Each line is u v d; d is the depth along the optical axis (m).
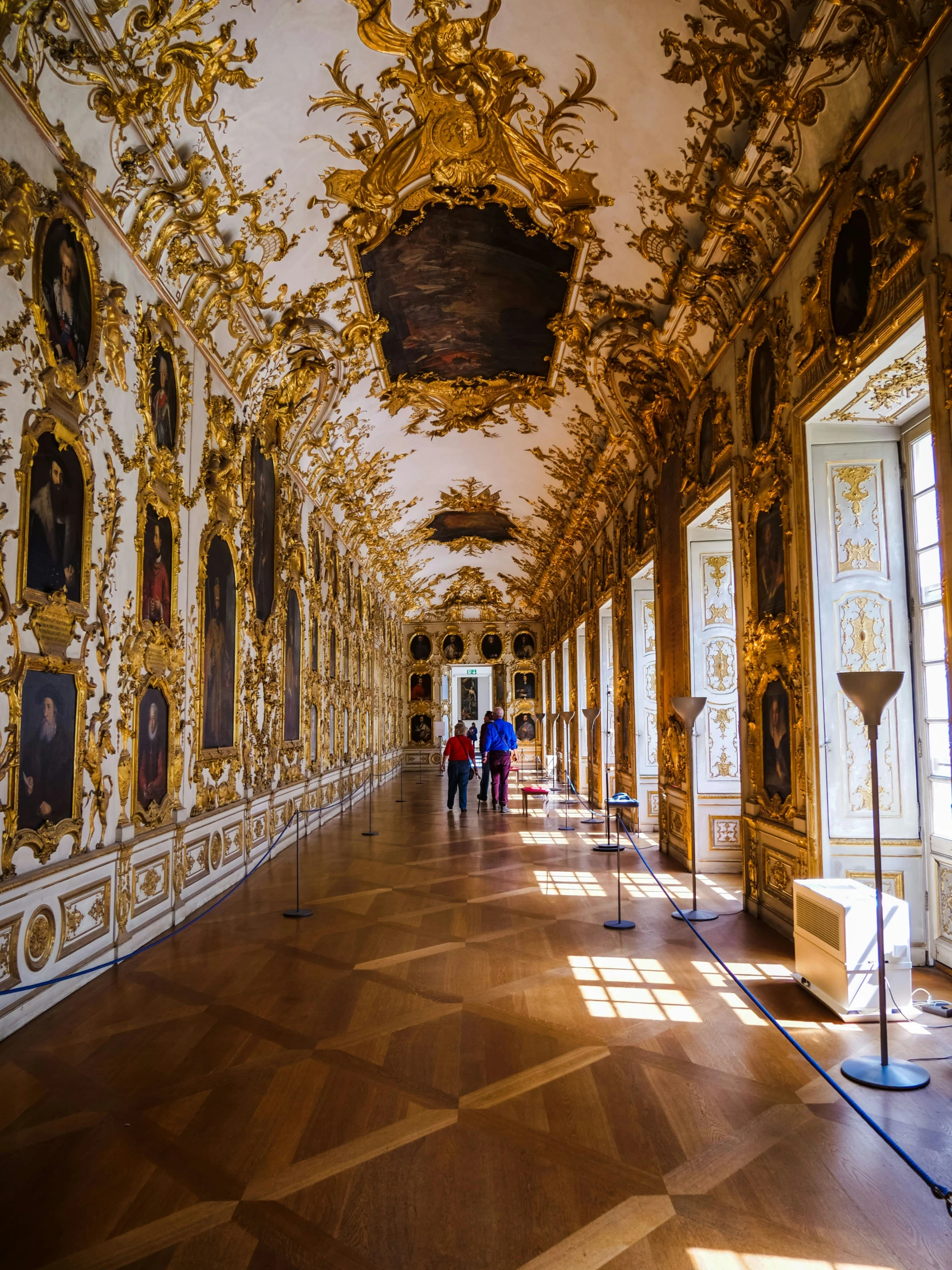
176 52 6.11
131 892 6.74
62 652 5.61
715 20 6.02
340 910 8.34
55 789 5.50
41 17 5.04
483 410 15.46
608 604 17.39
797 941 5.93
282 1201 3.18
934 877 6.24
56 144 5.55
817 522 6.69
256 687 10.80
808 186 6.42
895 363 5.50
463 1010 5.36
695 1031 4.98
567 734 23.41
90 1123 3.83
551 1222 3.04
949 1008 5.25
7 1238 2.95
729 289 8.37
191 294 8.16
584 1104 4.01
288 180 8.33
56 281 5.55
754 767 7.97
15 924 4.99
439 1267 2.78
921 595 6.43
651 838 13.34
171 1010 5.38
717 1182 3.31
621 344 11.17
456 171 8.56
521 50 7.09
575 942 7.07
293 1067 4.46
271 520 11.70
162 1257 2.83
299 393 12.04
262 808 11.05
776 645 7.29
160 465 7.39
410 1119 3.86
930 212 4.63
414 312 11.65
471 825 15.26
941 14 4.46
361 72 7.30
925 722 6.36
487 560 29.55
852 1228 3.00
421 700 34.31
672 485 11.22
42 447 5.37
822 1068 4.40
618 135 7.73
